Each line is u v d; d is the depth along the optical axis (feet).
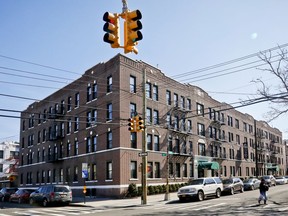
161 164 124.98
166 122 131.85
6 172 238.27
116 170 108.78
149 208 73.10
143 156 86.28
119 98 112.16
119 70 114.01
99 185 115.65
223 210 61.16
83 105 133.08
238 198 90.33
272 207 64.28
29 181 174.09
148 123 121.70
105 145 116.06
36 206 93.04
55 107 155.63
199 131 155.53
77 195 128.16
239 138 201.57
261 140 241.35
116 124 111.34
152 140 123.13
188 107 148.77
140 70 122.21
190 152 143.43
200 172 150.41
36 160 168.25
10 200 121.08
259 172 225.56
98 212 67.77
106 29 30.96
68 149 141.38
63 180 140.87
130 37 30.91
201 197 87.97
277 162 271.08
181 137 140.26
